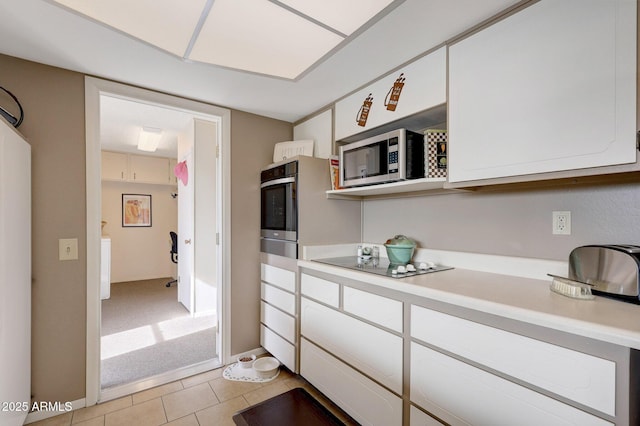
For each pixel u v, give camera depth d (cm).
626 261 103
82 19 131
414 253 198
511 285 129
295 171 209
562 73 108
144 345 274
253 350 251
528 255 147
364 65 171
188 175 373
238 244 244
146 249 568
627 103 94
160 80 191
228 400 191
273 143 264
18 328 144
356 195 231
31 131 167
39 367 169
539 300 105
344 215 229
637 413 79
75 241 179
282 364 225
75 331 179
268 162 261
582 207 130
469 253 169
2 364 125
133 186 555
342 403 167
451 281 137
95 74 183
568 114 107
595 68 100
